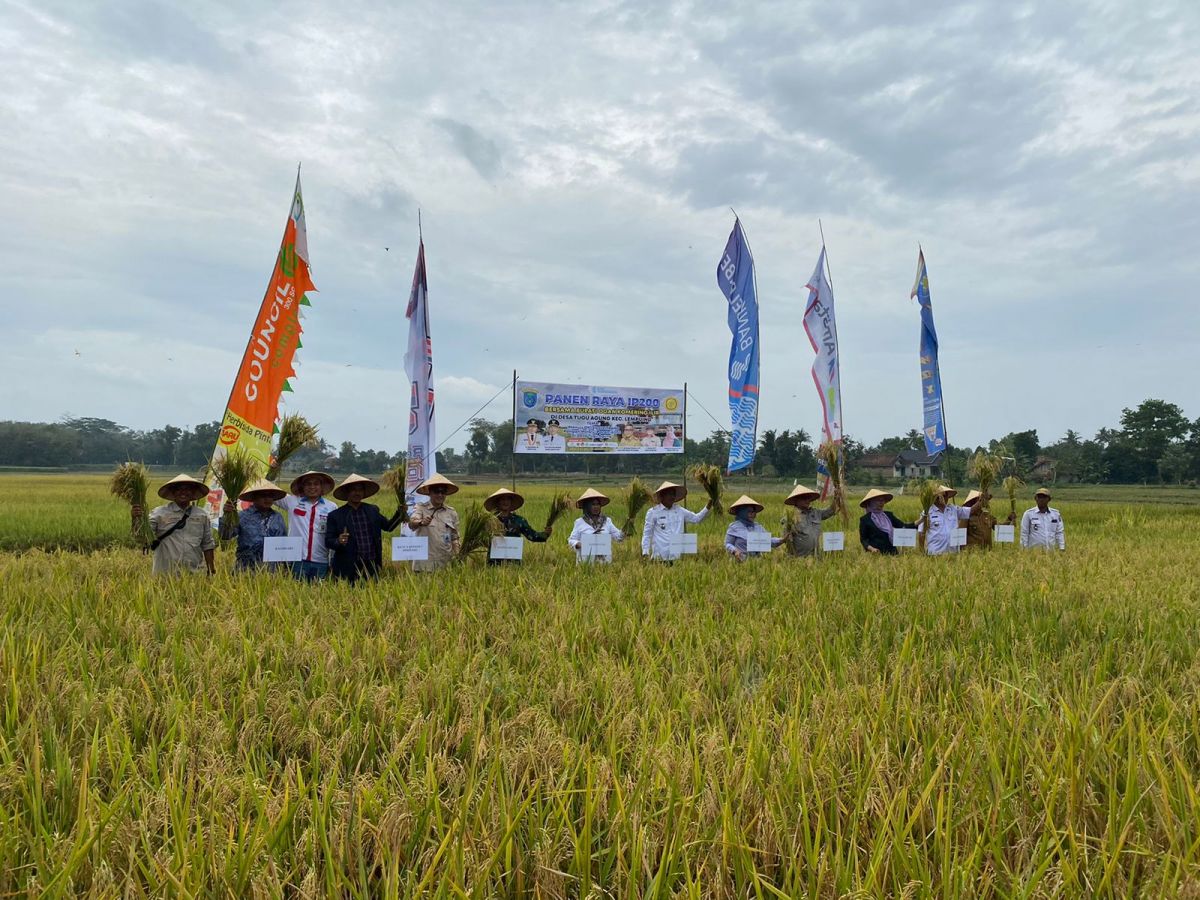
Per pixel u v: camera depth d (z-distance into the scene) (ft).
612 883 10.53
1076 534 69.67
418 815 11.36
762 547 39.70
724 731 13.88
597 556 36.58
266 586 27.66
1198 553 46.75
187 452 384.27
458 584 28.81
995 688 17.24
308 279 48.62
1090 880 10.26
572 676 17.17
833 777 12.10
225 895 9.80
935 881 10.42
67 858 10.27
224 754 13.14
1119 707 15.96
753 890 10.26
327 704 15.44
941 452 70.64
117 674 17.53
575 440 58.65
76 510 83.71
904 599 26.91
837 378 68.23
